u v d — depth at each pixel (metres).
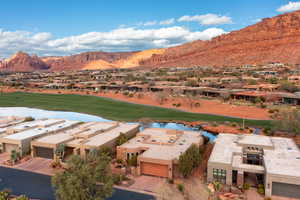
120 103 129.75
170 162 43.91
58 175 33.75
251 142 52.16
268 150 48.78
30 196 38.47
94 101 137.25
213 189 40.28
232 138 56.78
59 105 128.50
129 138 65.69
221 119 92.25
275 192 38.31
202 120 92.00
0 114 110.88
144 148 51.78
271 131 73.19
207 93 132.62
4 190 38.31
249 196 38.34
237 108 103.69
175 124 89.88
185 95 130.38
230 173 41.47
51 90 180.25
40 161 52.44
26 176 45.25
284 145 51.69
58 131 65.19
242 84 152.25
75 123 73.19
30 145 57.41
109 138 57.91
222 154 46.38
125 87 168.62
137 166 46.03
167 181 43.47
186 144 54.16
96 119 99.88
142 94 141.25
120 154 51.53
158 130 66.38
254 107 102.38
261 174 42.31
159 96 124.50
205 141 63.44
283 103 108.44
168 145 53.38
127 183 42.50
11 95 164.88
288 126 68.31
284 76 176.12
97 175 33.56
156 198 37.88
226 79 181.25
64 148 53.22
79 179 32.34
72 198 31.28
